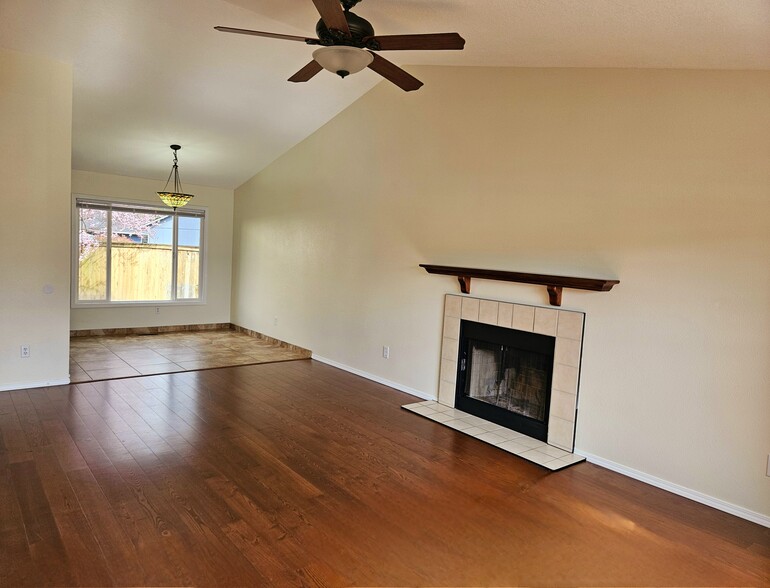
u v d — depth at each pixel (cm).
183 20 414
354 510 284
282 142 668
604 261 358
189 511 274
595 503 304
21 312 467
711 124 305
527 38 326
